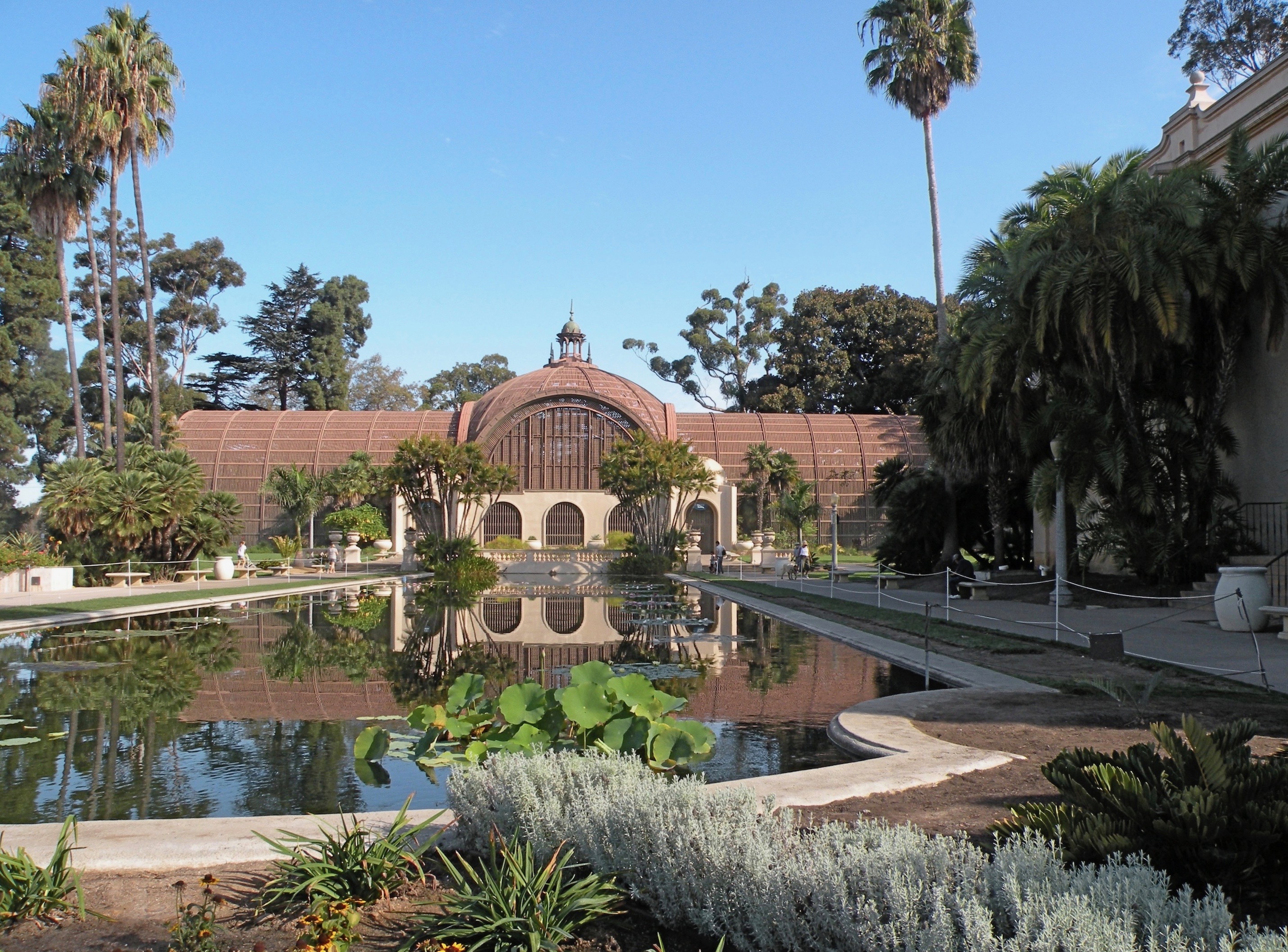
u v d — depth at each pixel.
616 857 4.95
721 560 48.25
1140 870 3.92
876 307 80.31
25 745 9.31
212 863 5.57
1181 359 24.14
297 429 67.31
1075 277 21.34
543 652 16.70
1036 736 8.63
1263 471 23.66
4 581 30.05
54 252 64.56
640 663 14.90
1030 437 25.39
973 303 29.52
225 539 39.53
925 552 36.16
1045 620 19.55
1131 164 23.06
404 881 5.18
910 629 18.16
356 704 11.57
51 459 69.75
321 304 87.25
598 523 59.91
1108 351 21.94
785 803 6.38
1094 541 24.28
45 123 38.22
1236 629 16.92
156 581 37.12
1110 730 8.88
